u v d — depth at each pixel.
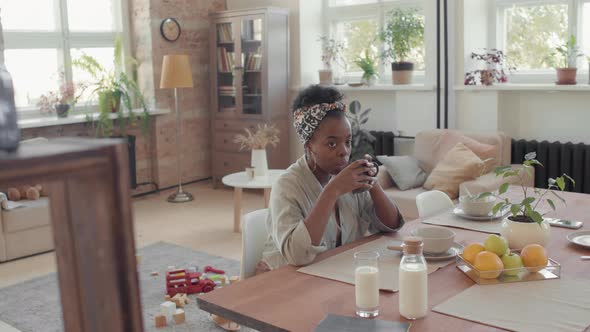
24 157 0.35
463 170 4.37
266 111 6.26
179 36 6.50
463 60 5.34
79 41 5.99
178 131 6.15
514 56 5.52
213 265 4.00
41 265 4.13
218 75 6.64
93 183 0.39
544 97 5.17
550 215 2.30
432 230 1.83
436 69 5.48
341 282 1.59
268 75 6.20
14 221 4.21
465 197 2.28
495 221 2.23
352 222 2.04
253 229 2.11
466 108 5.40
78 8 5.98
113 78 5.99
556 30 5.24
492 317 1.31
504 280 1.54
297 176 1.91
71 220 0.41
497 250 1.58
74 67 5.94
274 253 1.90
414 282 1.32
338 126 1.85
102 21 6.20
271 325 1.33
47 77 5.75
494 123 5.25
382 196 2.05
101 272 0.40
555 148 4.93
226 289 1.56
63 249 0.42
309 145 1.90
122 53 6.34
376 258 1.36
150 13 6.20
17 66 5.52
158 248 4.43
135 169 6.26
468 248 1.63
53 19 5.79
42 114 5.66
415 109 5.70
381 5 6.15
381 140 5.98
